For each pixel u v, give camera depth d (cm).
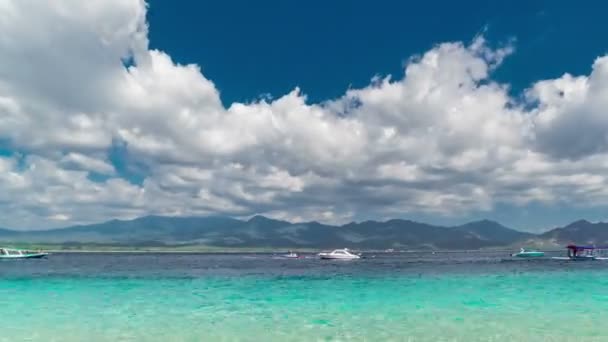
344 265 8688
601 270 6106
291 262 10950
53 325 2206
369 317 2406
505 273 5569
